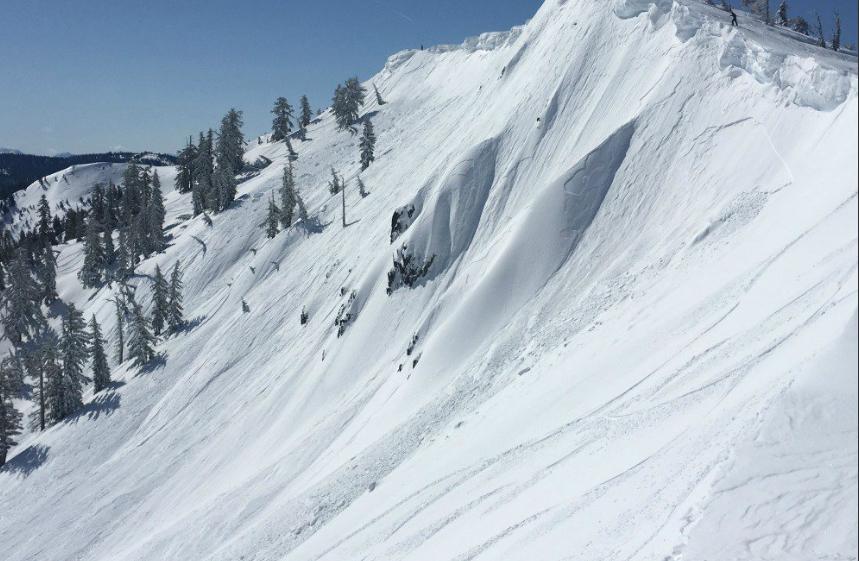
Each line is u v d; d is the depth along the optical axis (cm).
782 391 1036
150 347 6366
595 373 2139
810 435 938
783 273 1730
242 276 7125
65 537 4012
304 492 2842
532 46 5716
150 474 4450
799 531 826
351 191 7612
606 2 4428
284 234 7319
